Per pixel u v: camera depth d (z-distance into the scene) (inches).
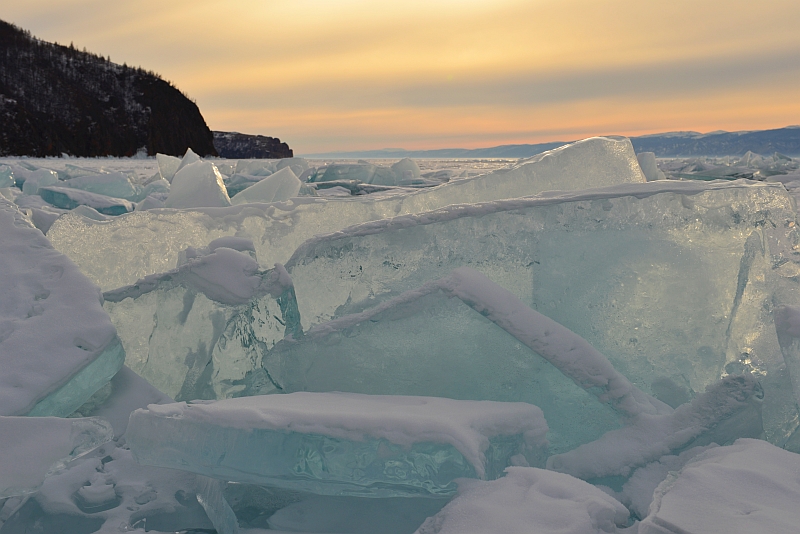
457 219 87.3
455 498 50.6
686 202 84.5
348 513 60.4
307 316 94.0
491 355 76.6
